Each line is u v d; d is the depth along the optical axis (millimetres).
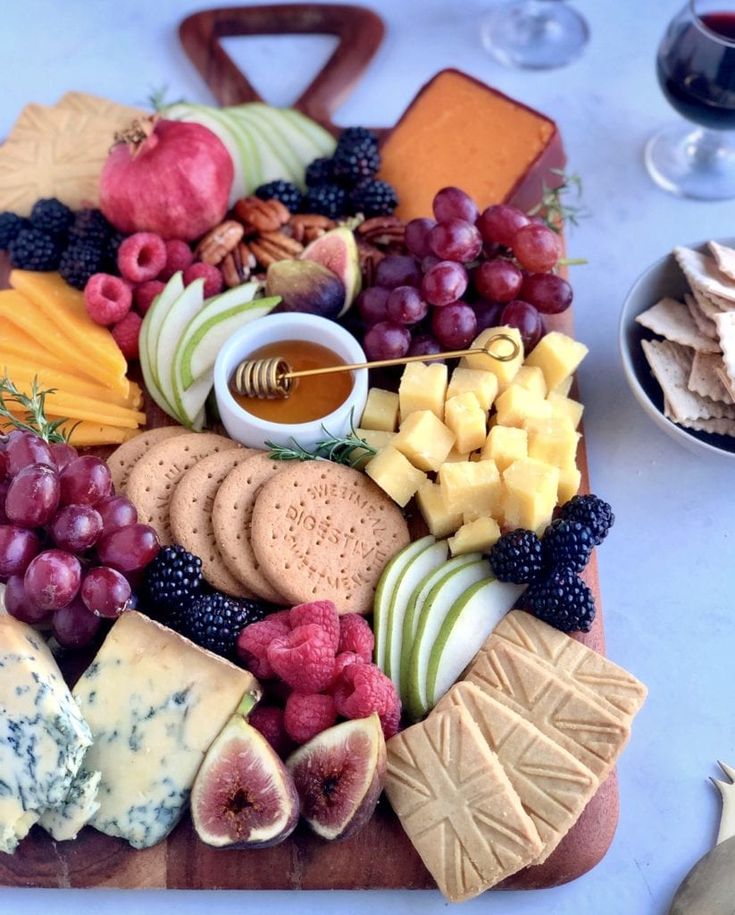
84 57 836
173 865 579
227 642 596
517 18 858
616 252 774
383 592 619
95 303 681
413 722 599
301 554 622
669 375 669
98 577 583
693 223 787
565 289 687
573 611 601
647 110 829
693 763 627
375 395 677
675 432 651
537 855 555
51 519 587
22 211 743
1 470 602
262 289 717
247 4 846
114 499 605
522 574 609
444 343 678
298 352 683
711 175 801
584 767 570
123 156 707
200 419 681
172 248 712
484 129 753
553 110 828
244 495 633
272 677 596
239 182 759
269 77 831
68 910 588
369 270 720
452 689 590
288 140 772
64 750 552
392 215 747
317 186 747
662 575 676
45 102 817
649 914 595
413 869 579
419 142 760
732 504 694
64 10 857
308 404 668
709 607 667
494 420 674
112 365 675
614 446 704
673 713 640
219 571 629
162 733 570
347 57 820
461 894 558
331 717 574
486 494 629
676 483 697
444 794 567
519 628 614
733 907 577
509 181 741
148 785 567
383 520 641
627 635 660
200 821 555
